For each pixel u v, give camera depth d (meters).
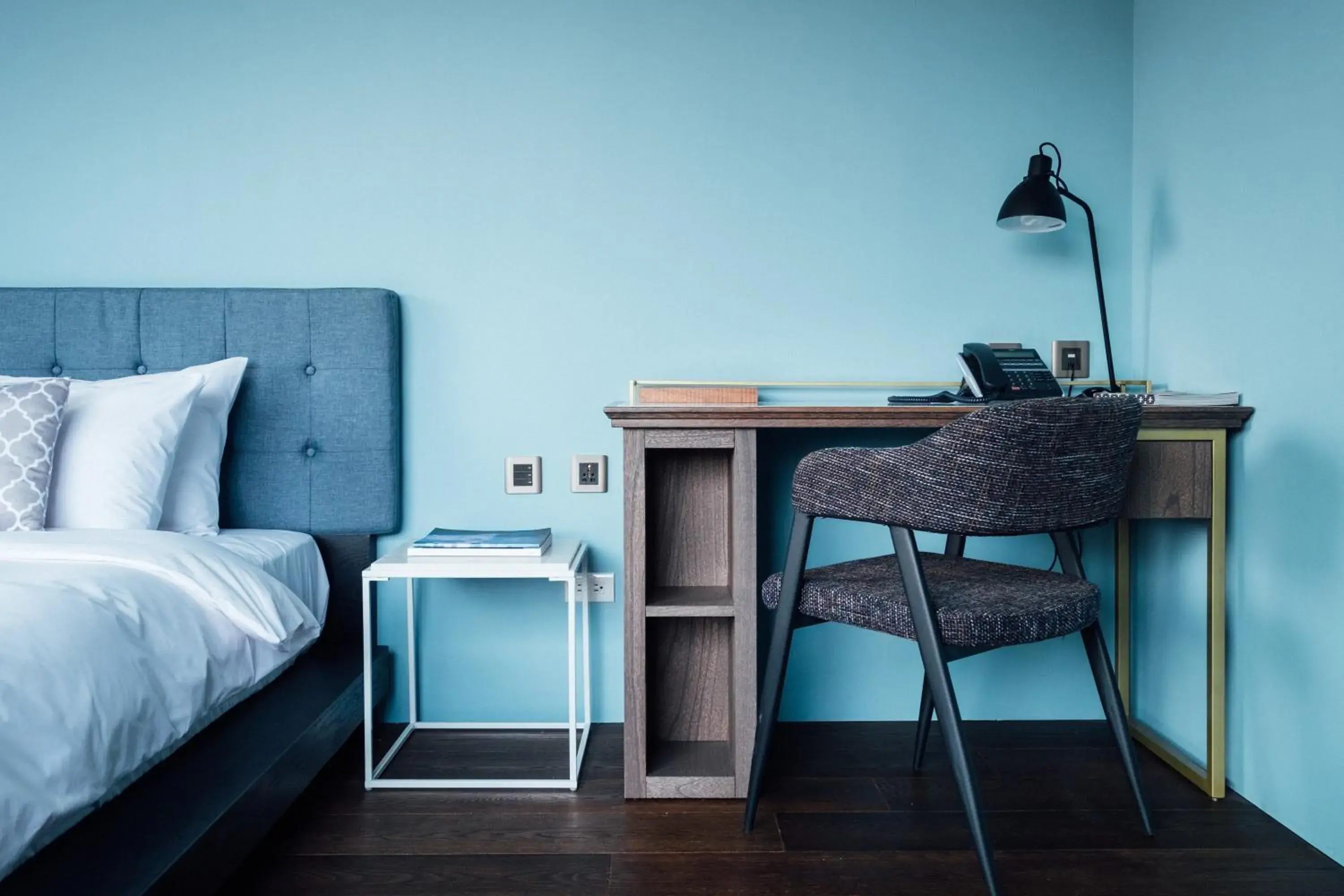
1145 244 1.99
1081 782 1.69
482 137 2.00
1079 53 2.04
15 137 1.99
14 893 0.88
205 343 1.92
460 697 2.04
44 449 1.52
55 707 0.93
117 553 1.29
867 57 2.02
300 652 1.81
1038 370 1.87
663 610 1.59
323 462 1.94
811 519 1.36
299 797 1.57
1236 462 1.63
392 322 1.95
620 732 1.98
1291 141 1.49
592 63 2.01
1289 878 1.33
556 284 2.01
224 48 1.99
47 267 2.00
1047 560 2.06
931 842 1.45
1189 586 1.77
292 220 2.00
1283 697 1.51
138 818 1.08
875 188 2.03
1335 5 1.38
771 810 1.57
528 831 1.49
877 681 2.05
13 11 1.99
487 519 2.02
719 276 2.02
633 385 1.98
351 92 2.00
